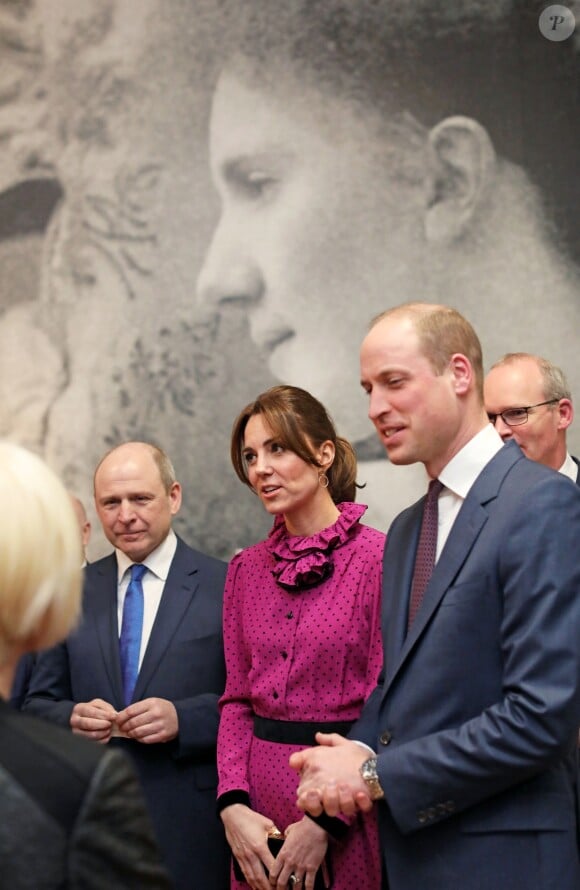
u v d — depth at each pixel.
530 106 5.34
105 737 3.21
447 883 2.08
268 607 2.93
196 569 3.59
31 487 1.41
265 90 5.53
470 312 5.28
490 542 2.16
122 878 1.27
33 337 5.61
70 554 1.43
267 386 5.40
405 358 2.28
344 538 2.91
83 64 5.71
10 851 1.23
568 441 5.14
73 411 5.52
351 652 2.78
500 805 2.08
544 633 2.03
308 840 2.61
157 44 5.64
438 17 5.43
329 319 5.38
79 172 5.66
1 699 1.39
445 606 2.18
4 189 5.70
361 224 5.40
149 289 5.54
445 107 5.39
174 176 5.58
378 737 2.33
